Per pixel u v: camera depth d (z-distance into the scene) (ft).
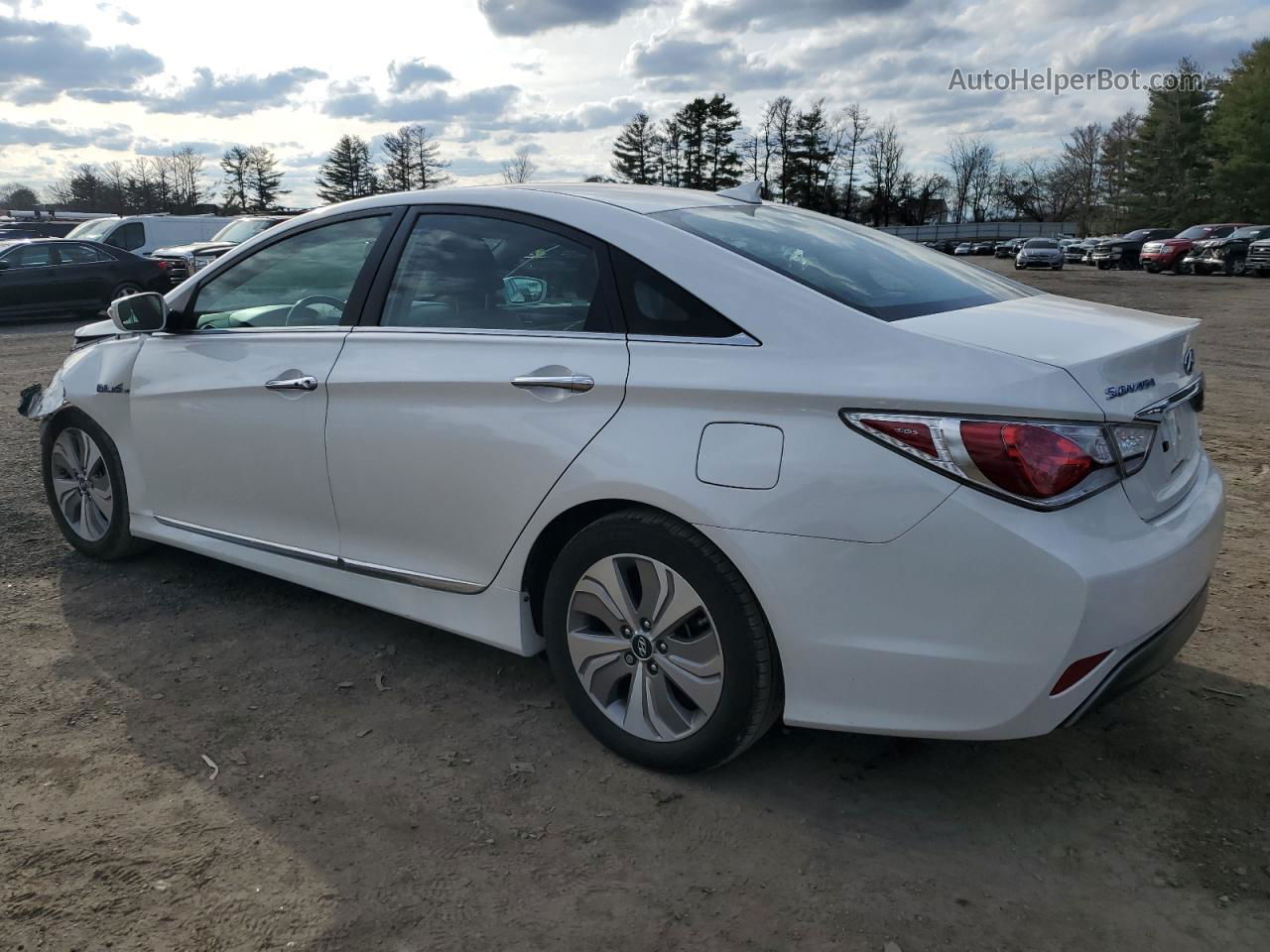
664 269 8.75
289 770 9.10
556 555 9.68
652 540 8.41
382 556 10.62
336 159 262.88
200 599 13.05
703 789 8.80
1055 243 136.67
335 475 10.71
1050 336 7.92
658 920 7.19
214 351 11.97
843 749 9.48
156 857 7.82
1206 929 7.04
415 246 10.57
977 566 7.13
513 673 11.06
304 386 10.77
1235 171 187.01
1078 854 7.89
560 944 6.96
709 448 8.05
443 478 9.77
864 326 7.87
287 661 11.30
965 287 9.64
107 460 13.48
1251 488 18.07
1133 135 265.13
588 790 8.79
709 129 248.93
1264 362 36.01
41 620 12.34
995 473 7.06
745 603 8.05
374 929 7.08
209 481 12.16
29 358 37.19
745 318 8.24
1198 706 10.12
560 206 9.67
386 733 9.76
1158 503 7.86
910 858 7.88
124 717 10.01
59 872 7.63
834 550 7.55
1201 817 8.34
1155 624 7.46
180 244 70.49
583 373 8.77
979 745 9.52
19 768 9.04
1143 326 8.64
